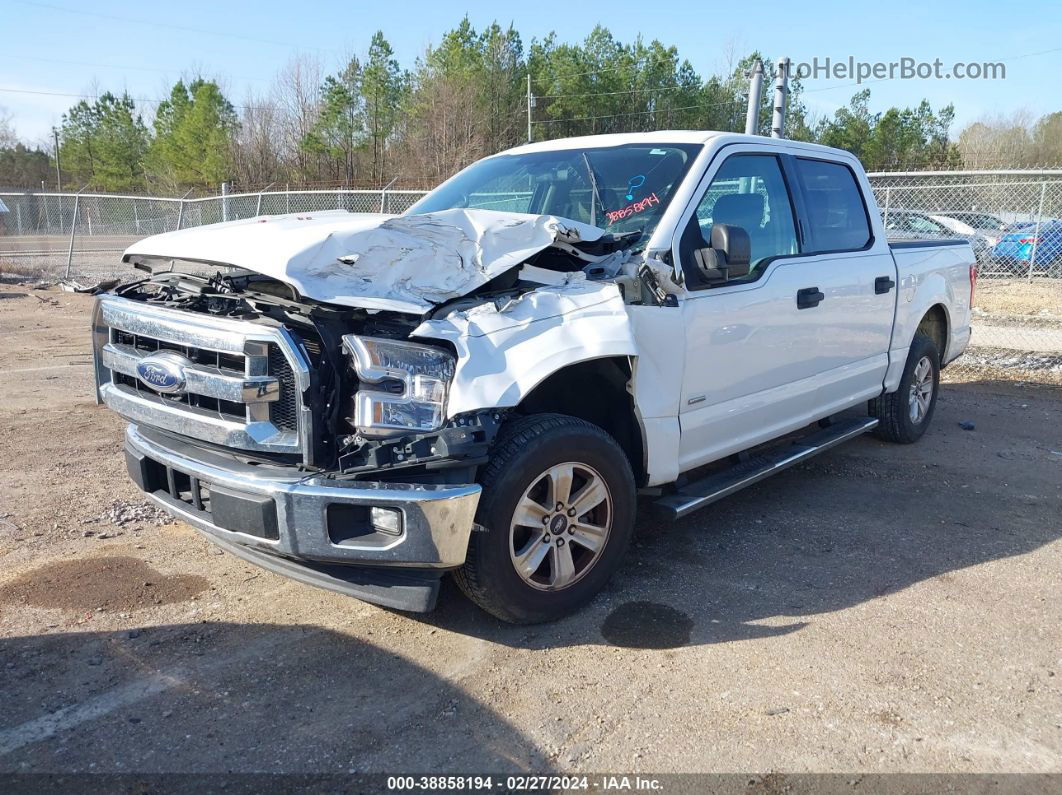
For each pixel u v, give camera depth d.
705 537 4.59
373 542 2.98
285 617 3.60
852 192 5.47
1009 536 4.64
